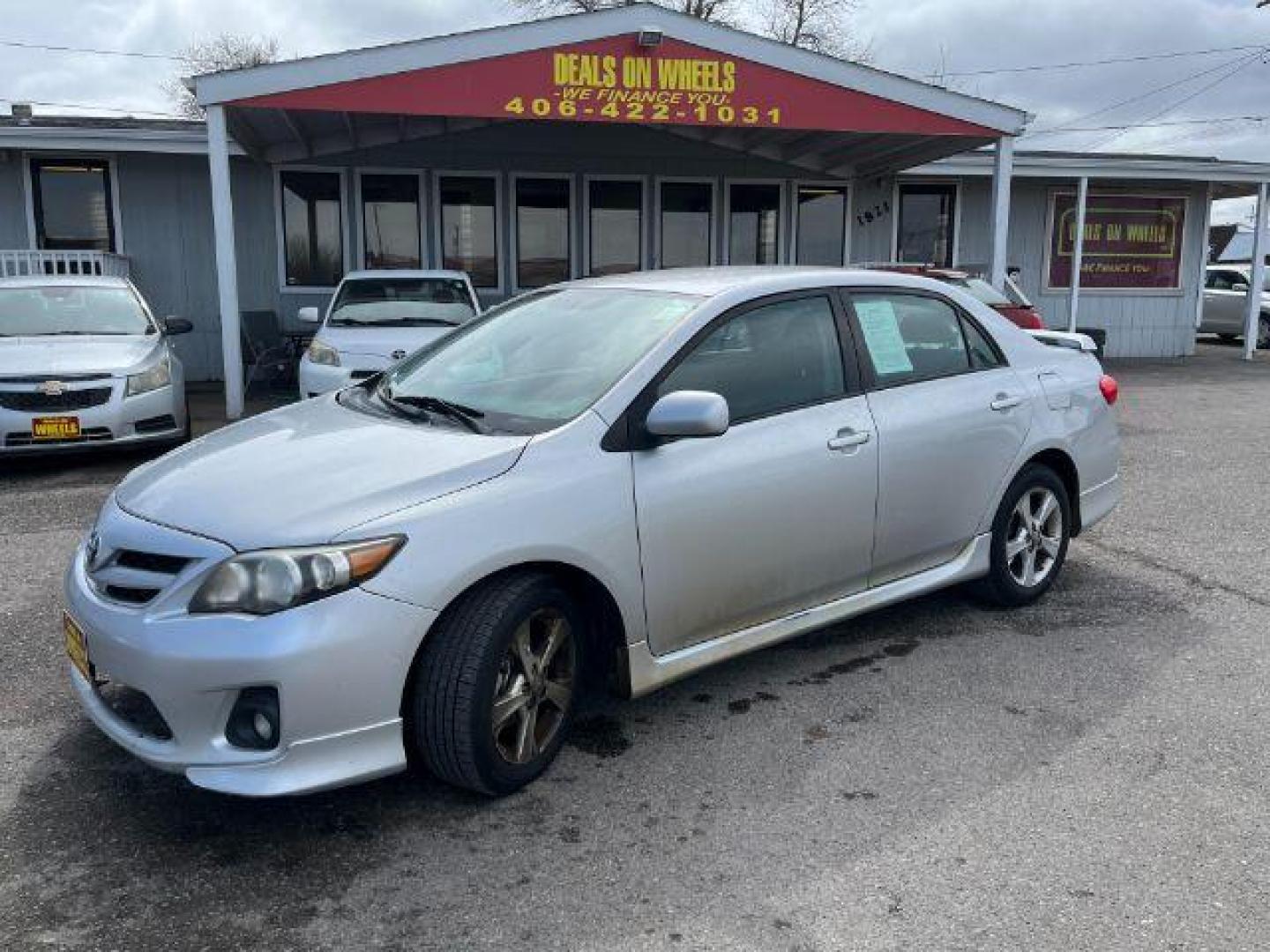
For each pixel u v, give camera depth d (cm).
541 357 397
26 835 314
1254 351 1895
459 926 273
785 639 409
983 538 482
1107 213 1806
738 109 1126
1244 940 265
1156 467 870
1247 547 625
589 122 1121
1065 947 262
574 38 1070
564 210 1555
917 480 441
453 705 315
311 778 294
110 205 1404
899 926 271
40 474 809
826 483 405
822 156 1577
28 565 576
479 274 1539
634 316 402
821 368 420
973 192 1731
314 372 908
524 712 337
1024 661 446
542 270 1561
